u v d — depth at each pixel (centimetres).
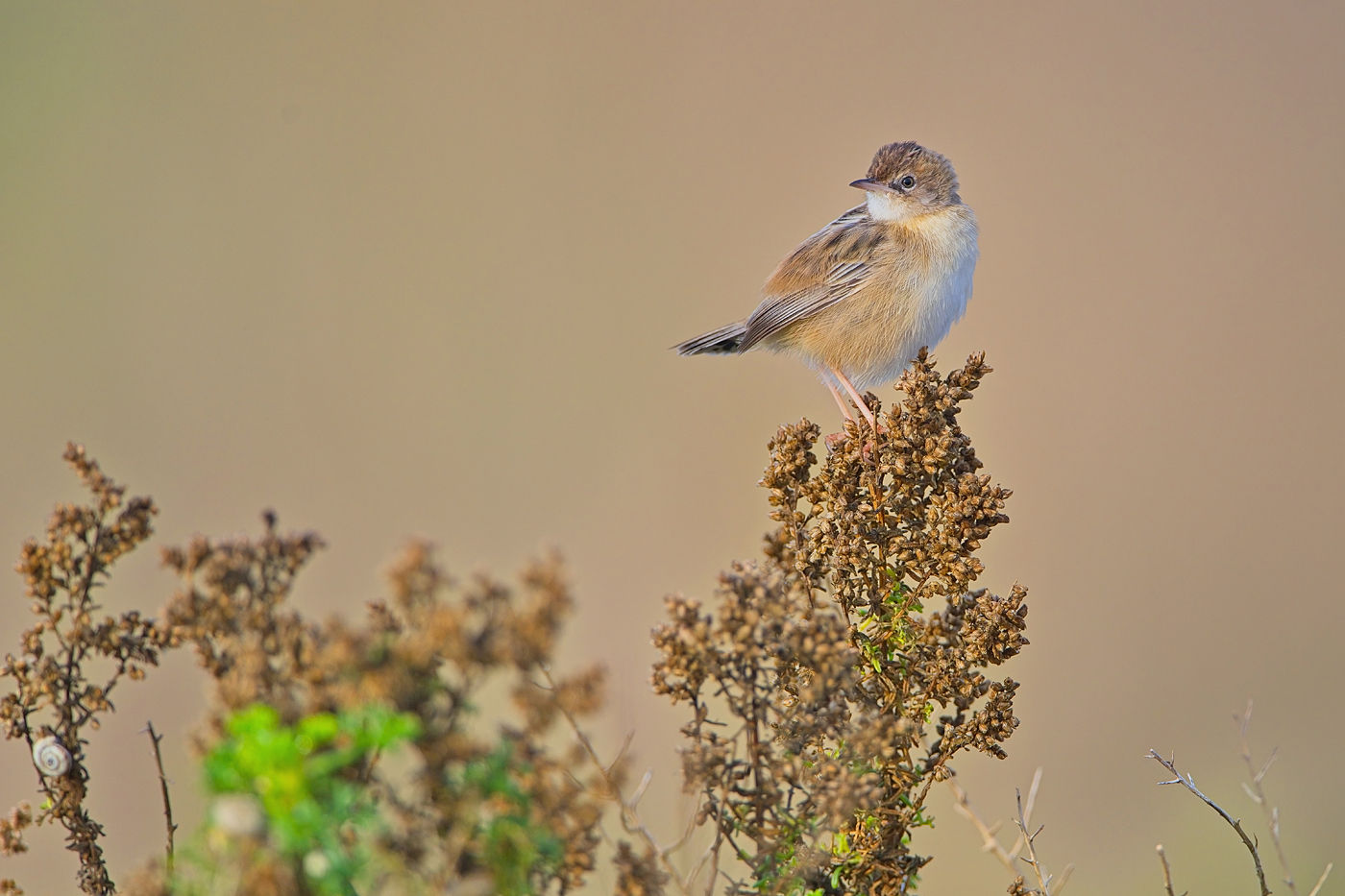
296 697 573
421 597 538
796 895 791
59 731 698
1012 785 1986
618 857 648
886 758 828
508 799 549
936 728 888
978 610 866
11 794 1530
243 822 498
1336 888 1703
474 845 553
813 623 724
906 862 820
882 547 905
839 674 721
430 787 546
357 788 538
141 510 709
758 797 705
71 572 697
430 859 544
